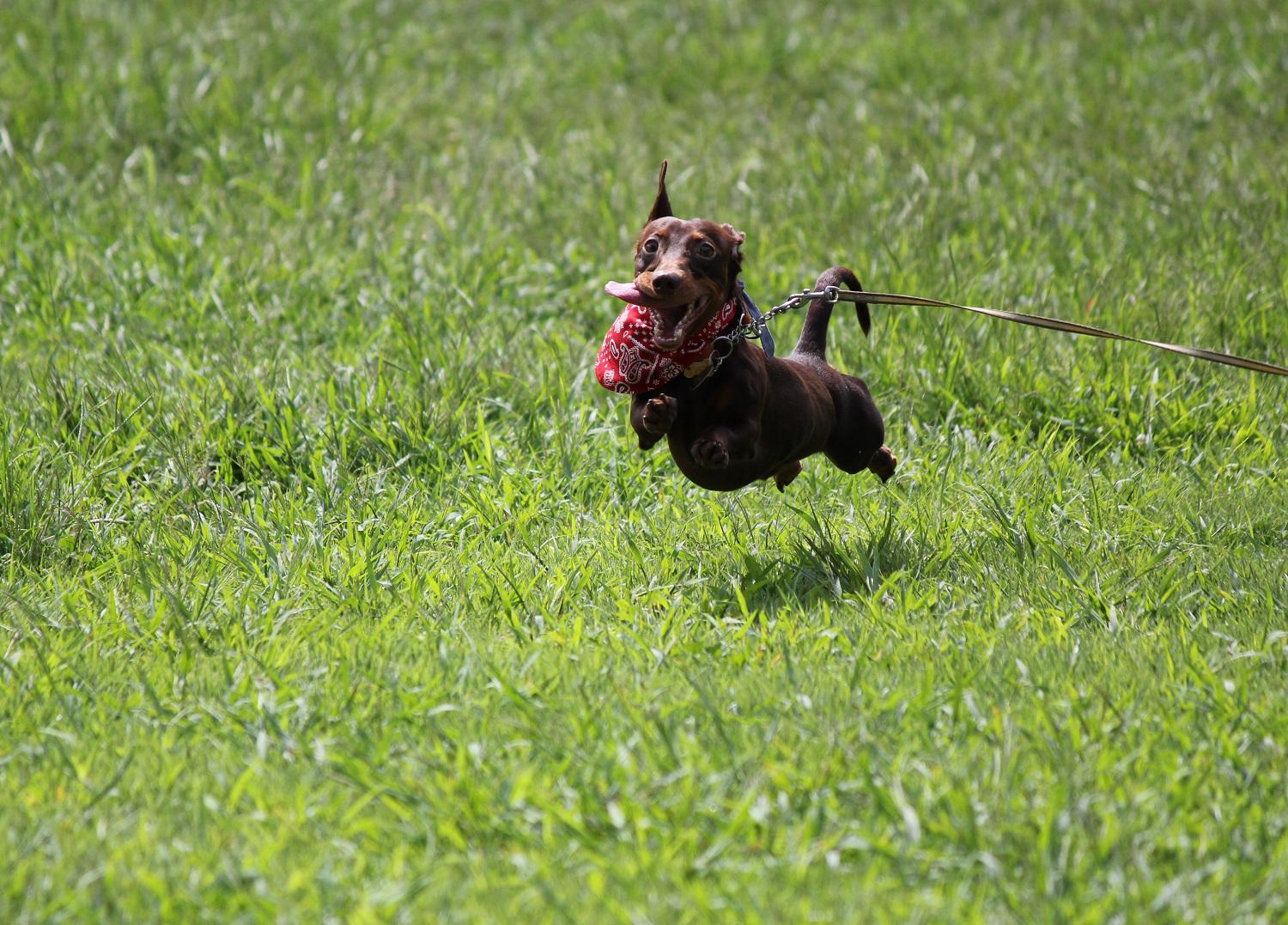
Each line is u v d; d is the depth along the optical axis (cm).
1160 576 932
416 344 1286
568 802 653
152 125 1862
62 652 815
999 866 596
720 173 1823
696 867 601
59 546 975
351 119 1920
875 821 635
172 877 594
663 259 749
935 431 1225
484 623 877
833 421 880
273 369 1219
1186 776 665
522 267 1542
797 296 871
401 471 1129
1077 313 1405
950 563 962
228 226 1605
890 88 2148
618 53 2298
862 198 1697
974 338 1348
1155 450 1188
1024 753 690
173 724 729
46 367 1245
